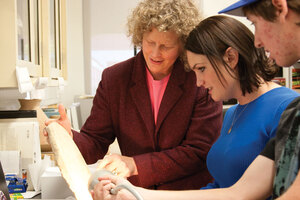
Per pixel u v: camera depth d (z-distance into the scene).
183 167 1.44
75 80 4.55
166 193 0.94
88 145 1.53
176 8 1.31
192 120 1.49
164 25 1.27
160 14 1.29
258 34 0.75
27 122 1.83
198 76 1.17
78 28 4.52
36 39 2.04
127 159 1.41
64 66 2.89
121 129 1.56
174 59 1.41
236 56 1.09
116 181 0.92
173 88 1.48
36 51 2.03
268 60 1.10
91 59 4.61
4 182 1.23
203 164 1.48
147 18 1.30
